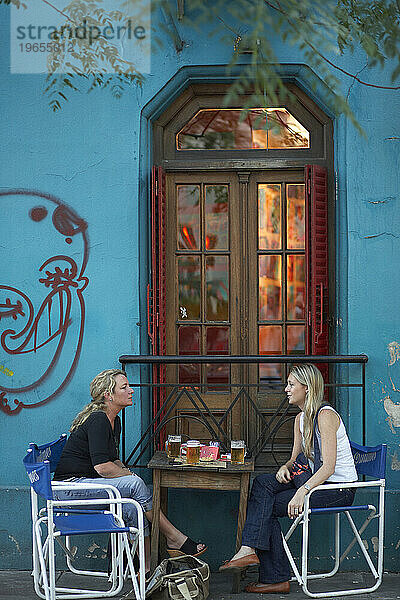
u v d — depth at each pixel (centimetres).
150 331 559
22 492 552
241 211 577
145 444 559
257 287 578
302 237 578
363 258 550
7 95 559
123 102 557
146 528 507
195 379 578
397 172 550
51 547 448
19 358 560
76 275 558
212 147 576
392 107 550
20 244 560
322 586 514
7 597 497
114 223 557
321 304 551
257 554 506
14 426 559
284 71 550
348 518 511
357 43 546
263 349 577
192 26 499
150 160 566
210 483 499
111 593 496
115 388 511
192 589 470
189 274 578
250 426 574
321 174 557
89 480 495
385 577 532
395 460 546
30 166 559
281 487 505
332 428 484
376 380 549
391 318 549
